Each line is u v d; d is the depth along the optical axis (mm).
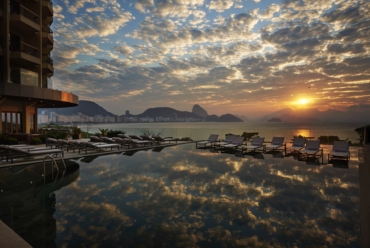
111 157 11344
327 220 4098
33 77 19578
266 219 4145
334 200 5129
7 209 4602
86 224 3920
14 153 10766
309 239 3438
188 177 7270
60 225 3871
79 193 5648
